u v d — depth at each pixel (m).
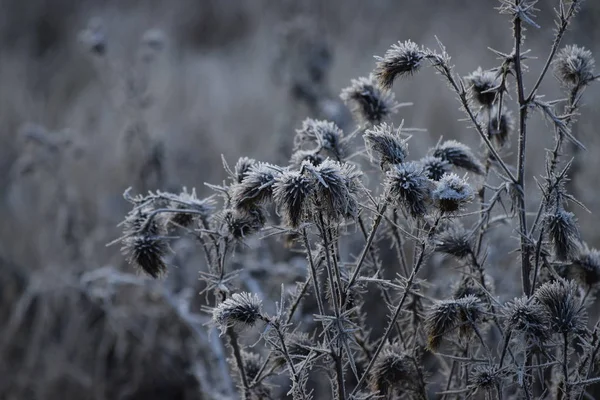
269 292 5.21
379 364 3.03
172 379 6.10
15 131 9.38
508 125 3.29
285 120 7.55
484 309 2.84
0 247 7.34
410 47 2.81
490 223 3.23
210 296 6.08
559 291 2.72
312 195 2.46
